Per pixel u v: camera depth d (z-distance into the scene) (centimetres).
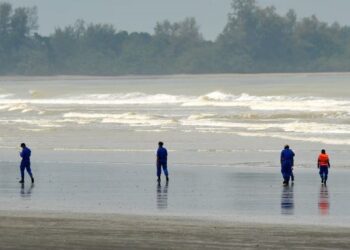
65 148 17562
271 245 6469
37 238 6769
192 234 7006
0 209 8938
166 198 9969
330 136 19125
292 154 11325
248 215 8488
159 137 19838
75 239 6725
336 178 12006
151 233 7062
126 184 11500
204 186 11244
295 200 9762
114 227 7419
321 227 7500
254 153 15962
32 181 11738
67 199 9888
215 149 16850
